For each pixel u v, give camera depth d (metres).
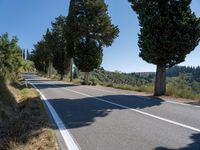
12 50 30.91
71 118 10.86
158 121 10.11
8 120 9.98
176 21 19.55
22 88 23.78
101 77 83.62
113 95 20.55
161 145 7.02
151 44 20.20
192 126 9.20
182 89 20.72
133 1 21.48
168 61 20.61
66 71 63.31
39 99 16.30
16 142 7.06
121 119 10.56
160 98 18.41
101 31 43.31
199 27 19.80
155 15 19.95
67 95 20.53
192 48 20.19
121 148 6.79
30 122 9.48
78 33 42.88
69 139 7.68
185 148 6.76
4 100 12.26
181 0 19.84
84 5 42.66
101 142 7.35
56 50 63.88
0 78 15.28
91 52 42.88
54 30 64.81
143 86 27.02
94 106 14.29
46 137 7.38
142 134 8.16
